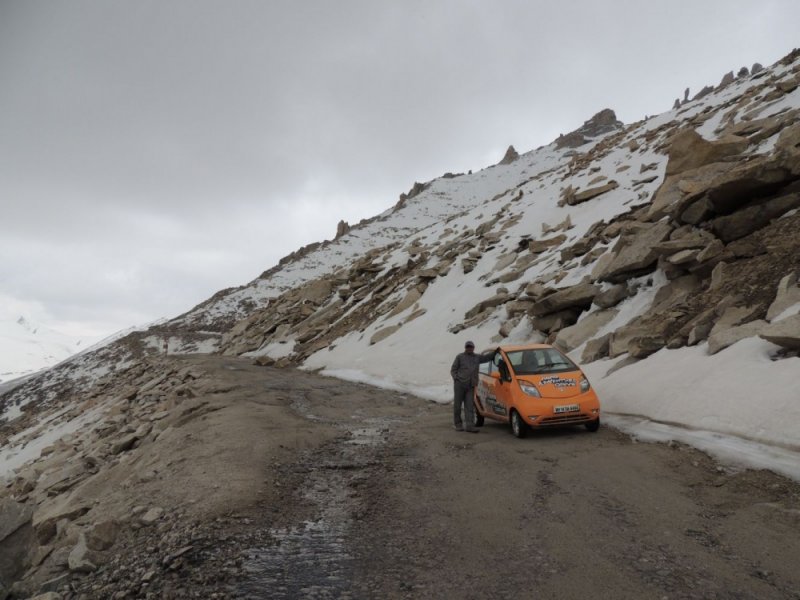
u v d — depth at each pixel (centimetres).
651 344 1118
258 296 9794
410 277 3797
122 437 1457
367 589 381
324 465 785
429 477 698
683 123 3197
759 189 1245
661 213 1695
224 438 928
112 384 3753
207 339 8081
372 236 12644
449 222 5566
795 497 503
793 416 635
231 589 386
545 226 2805
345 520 539
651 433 791
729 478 580
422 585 386
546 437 896
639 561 406
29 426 4116
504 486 632
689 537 448
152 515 566
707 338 1002
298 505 591
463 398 1030
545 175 5047
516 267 2581
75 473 1212
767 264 1063
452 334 2272
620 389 1016
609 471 655
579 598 355
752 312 960
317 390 1888
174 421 1366
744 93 2972
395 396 1700
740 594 349
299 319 4847
